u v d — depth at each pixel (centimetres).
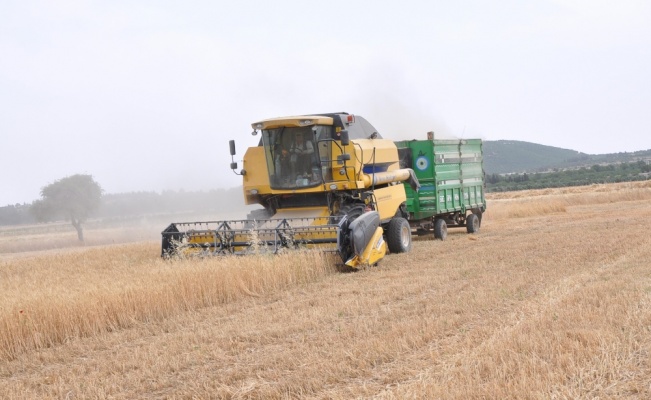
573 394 519
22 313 839
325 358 688
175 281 1034
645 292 877
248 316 942
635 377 558
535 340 667
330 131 1515
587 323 730
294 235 1348
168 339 835
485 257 1424
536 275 1125
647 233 1678
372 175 1548
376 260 1376
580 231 1881
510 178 9075
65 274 1328
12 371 750
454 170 2047
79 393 634
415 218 1927
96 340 860
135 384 657
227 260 1182
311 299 1041
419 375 606
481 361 619
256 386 617
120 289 977
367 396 568
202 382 643
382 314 891
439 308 897
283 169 1526
